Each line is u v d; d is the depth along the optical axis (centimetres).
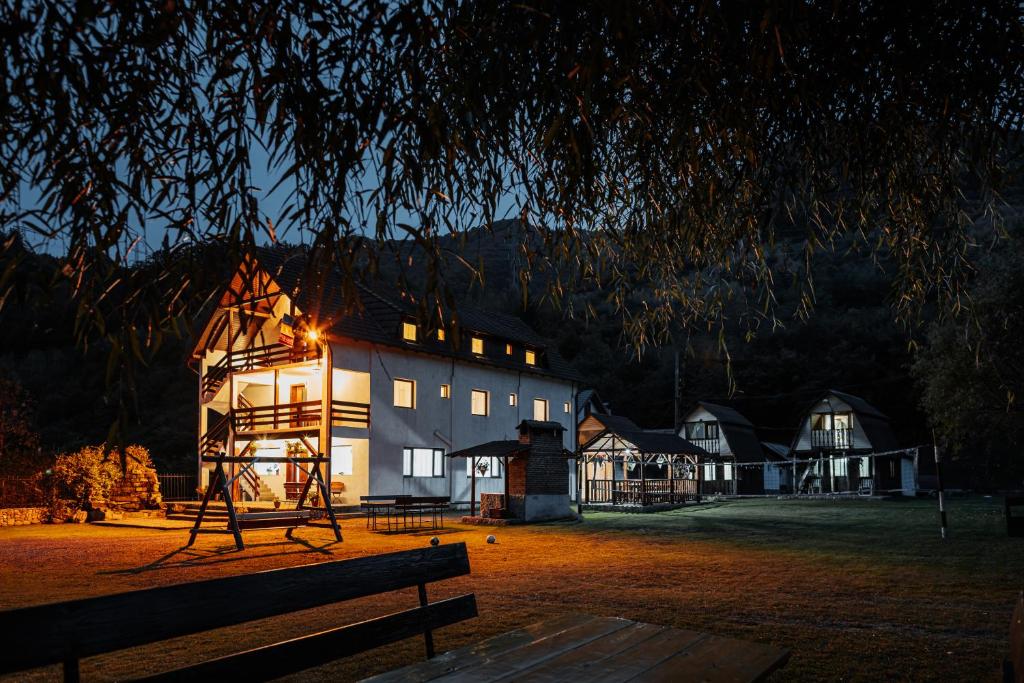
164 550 1452
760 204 362
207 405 3041
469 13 287
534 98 318
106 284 227
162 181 242
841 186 374
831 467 4556
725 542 1599
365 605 812
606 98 293
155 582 1026
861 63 318
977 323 443
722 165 335
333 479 2817
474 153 299
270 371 2823
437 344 3058
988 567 1141
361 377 2823
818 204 391
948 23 312
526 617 731
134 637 270
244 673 293
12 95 222
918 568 1131
